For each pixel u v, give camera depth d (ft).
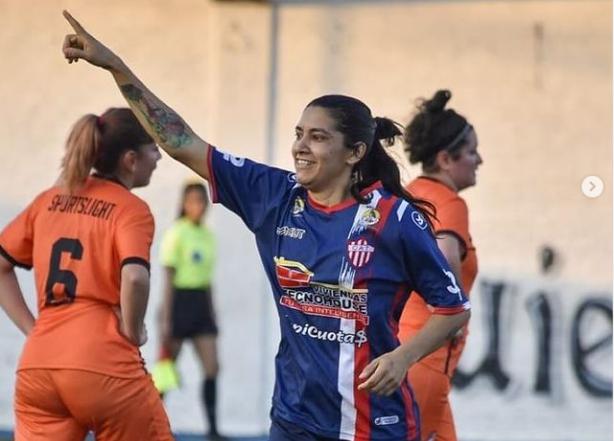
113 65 46.83
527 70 96.89
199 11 99.55
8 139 102.22
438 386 56.54
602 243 96.63
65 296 53.62
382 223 43.47
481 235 97.86
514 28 96.89
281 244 44.39
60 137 101.86
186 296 96.63
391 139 45.80
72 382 52.95
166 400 100.73
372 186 44.52
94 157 54.24
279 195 45.03
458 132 58.34
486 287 98.12
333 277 43.42
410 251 43.55
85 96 101.45
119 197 53.98
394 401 44.57
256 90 98.94
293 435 44.47
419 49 97.86
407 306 56.18
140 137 54.75
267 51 98.78
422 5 97.76
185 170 99.96
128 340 53.83
